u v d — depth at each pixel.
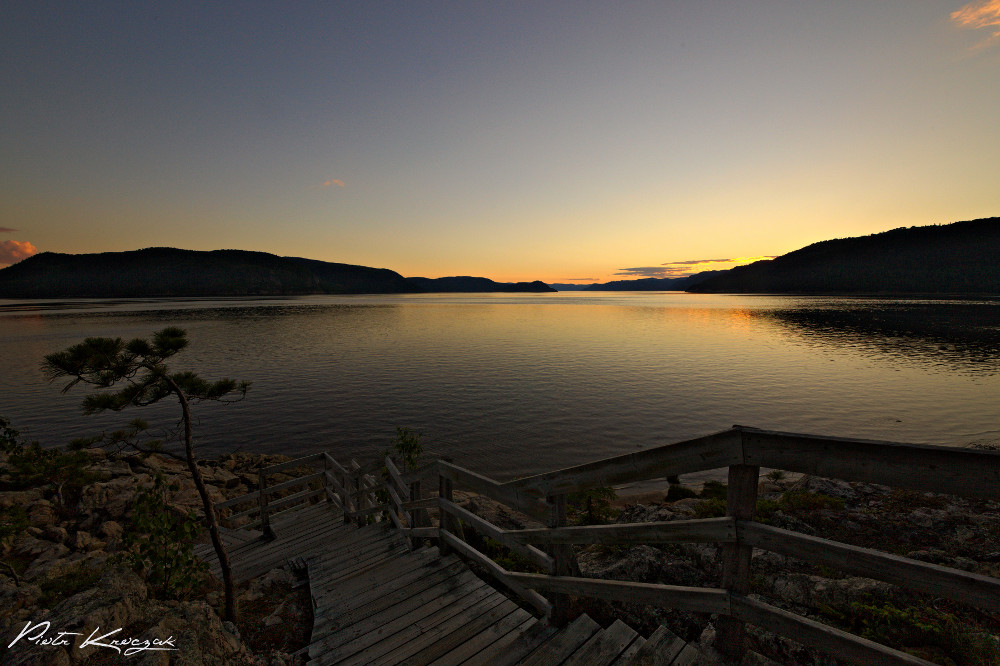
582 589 3.12
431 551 5.69
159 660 3.11
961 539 6.12
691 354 58.84
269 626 5.10
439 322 113.81
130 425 6.34
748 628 4.09
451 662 3.53
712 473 21.12
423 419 30.61
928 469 1.59
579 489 3.11
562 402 34.72
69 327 93.31
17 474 12.70
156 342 6.04
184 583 5.43
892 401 34.59
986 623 4.03
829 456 1.86
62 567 8.14
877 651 1.73
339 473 9.55
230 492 16.56
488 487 4.30
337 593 4.97
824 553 1.89
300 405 34.34
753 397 36.00
